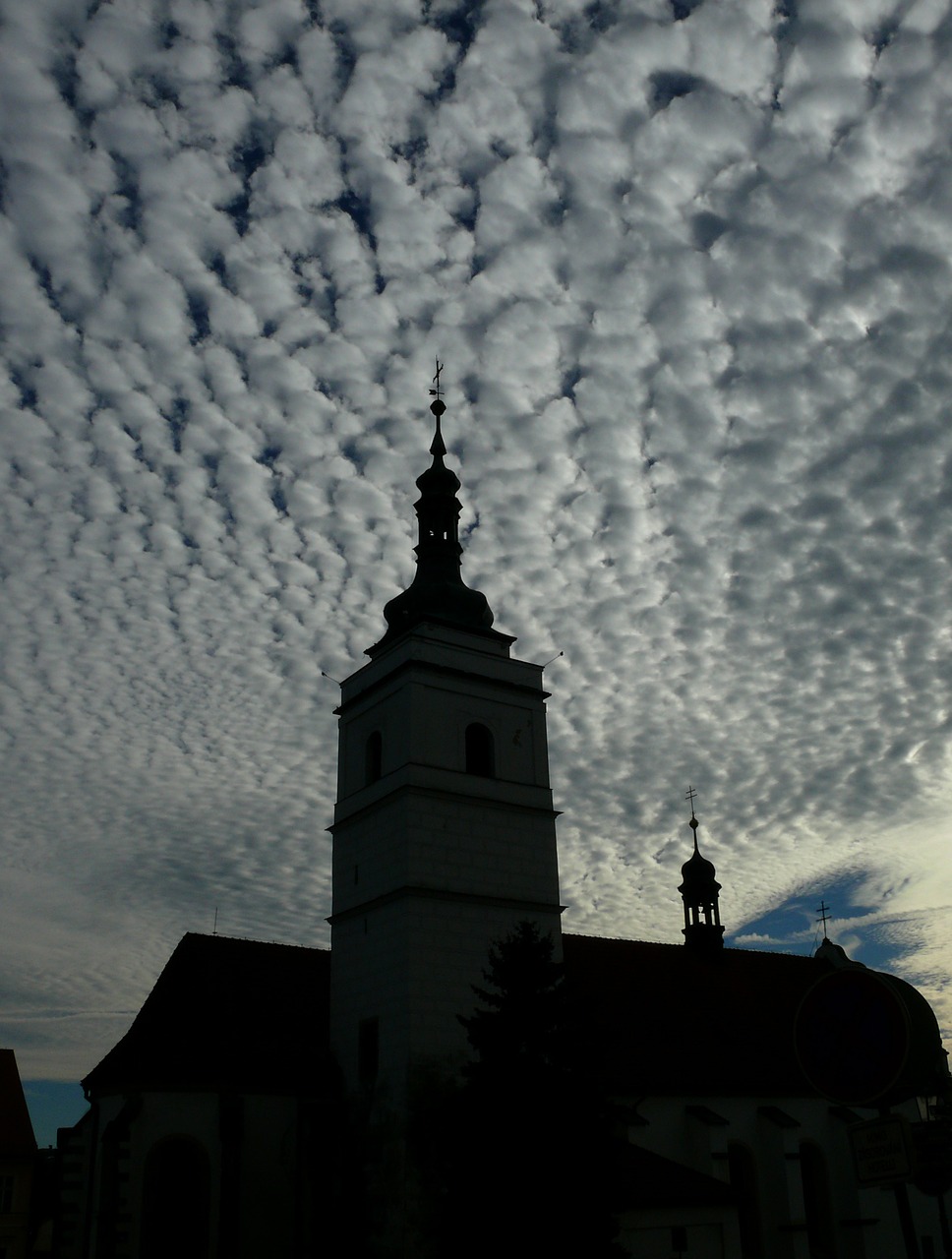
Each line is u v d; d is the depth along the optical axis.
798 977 60.12
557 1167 32.12
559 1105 32.97
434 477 52.31
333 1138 40.88
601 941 55.03
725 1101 47.56
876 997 10.84
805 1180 48.88
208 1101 39.69
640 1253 36.16
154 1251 37.12
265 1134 40.19
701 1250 37.56
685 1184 38.91
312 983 47.19
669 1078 46.09
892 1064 10.55
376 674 47.34
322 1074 42.34
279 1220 39.34
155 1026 41.78
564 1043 34.59
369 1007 41.97
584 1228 31.83
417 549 51.44
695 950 58.66
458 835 43.25
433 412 55.72
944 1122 12.31
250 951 47.06
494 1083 33.72
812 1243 47.78
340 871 45.91
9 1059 70.38
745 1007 55.12
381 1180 38.62
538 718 47.78
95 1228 38.34
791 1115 49.06
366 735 46.81
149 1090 39.00
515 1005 35.12
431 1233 36.94
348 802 46.44
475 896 42.53
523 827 45.31
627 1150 40.91
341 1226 39.16
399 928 41.25
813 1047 11.29
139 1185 37.44
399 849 42.31
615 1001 50.34
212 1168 38.66
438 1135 37.31
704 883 62.00
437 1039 39.78
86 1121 41.78
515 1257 31.38
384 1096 39.78
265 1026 43.62
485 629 48.25
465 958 41.62
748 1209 46.56
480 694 46.25
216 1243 37.38
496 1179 32.25
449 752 44.34
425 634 46.00
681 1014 51.84
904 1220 11.21
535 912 44.16
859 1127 11.55
